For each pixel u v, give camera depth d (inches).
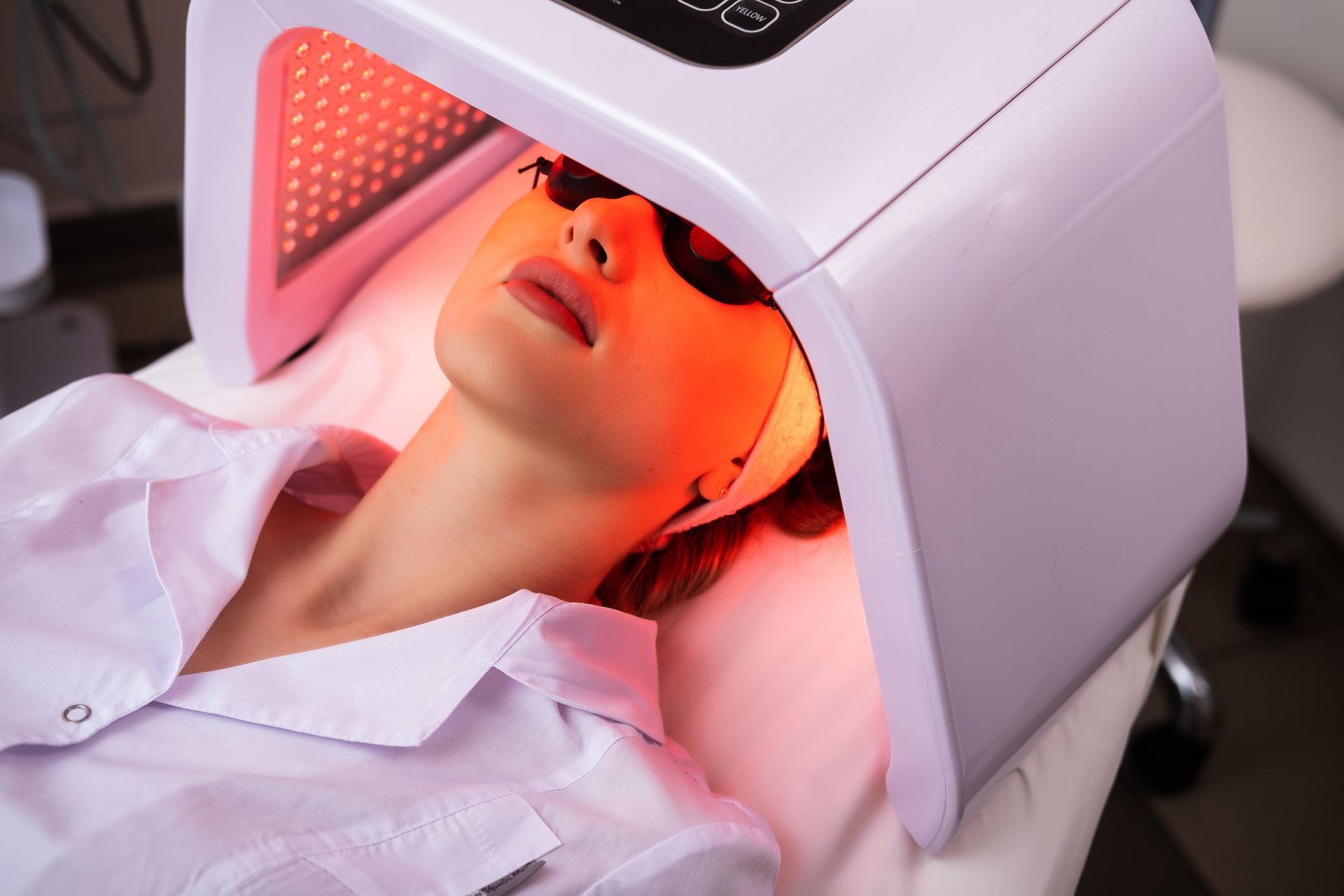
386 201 40.4
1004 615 27.2
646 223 28.0
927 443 23.7
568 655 28.7
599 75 23.4
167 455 32.4
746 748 33.0
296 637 30.1
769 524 35.8
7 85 67.6
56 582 29.2
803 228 21.7
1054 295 26.0
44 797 26.2
